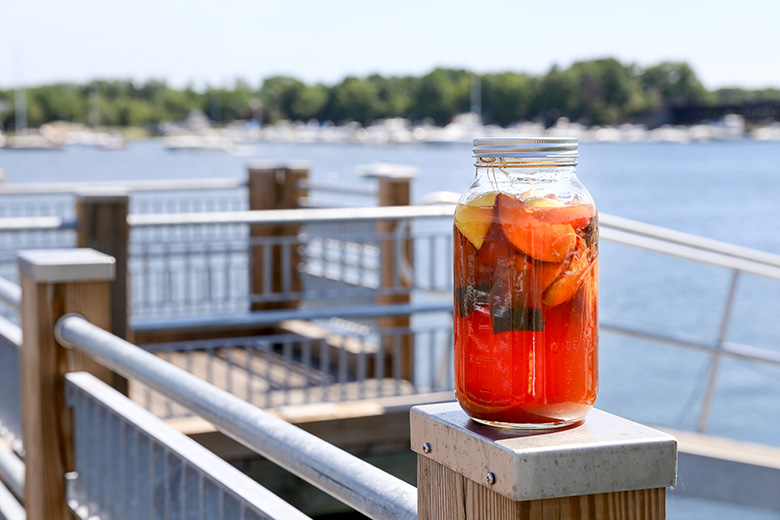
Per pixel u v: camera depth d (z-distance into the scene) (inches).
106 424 91.4
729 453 159.3
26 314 103.0
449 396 192.5
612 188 2123.5
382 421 181.9
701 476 159.8
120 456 88.7
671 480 35.8
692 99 5088.6
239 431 60.7
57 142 4411.9
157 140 4965.6
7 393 120.4
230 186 307.4
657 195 1929.1
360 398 190.4
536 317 36.5
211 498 69.5
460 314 38.9
